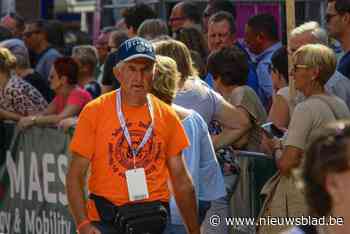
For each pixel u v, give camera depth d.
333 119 11.97
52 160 16.80
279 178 12.38
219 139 13.72
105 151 11.42
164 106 11.66
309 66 12.12
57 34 22.83
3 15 29.08
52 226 17.02
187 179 11.72
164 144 11.58
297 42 14.03
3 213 18.42
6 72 18.05
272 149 13.09
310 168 6.51
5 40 22.22
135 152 11.42
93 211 11.59
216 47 17.20
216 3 19.30
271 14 18.73
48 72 22.19
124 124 11.43
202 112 13.44
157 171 11.52
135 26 19.48
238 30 20.88
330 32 15.12
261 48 17.39
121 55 11.42
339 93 13.93
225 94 14.46
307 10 20.03
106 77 18.75
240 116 13.74
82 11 34.50
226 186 13.66
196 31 17.66
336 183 6.43
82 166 11.54
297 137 12.00
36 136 17.17
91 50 20.55
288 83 14.60
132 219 11.31
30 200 17.56
